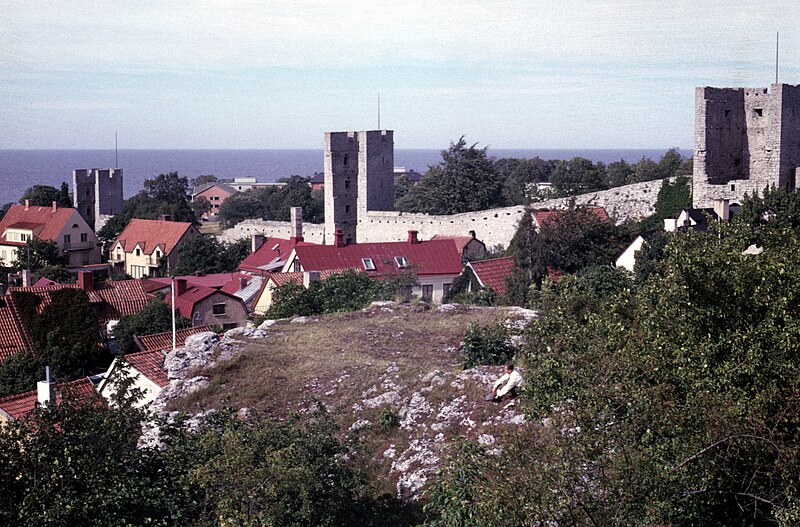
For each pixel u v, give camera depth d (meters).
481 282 61.19
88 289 65.69
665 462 18.00
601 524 16.67
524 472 17.33
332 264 68.62
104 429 21.30
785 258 22.77
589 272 52.22
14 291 58.34
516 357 32.75
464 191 105.06
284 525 21.31
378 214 101.00
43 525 18.56
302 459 22.42
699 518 18.83
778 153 71.88
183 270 99.75
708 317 22.09
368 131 102.44
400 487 26.58
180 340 47.78
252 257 85.94
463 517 17.98
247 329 43.50
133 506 20.45
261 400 34.34
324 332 42.44
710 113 72.88
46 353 53.44
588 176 126.00
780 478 18.62
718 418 18.25
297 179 169.88
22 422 21.14
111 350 58.38
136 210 139.38
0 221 130.38
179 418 24.84
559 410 20.23
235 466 21.16
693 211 65.00
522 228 63.12
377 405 32.09
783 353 20.66
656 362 20.92
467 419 29.02
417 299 51.38
